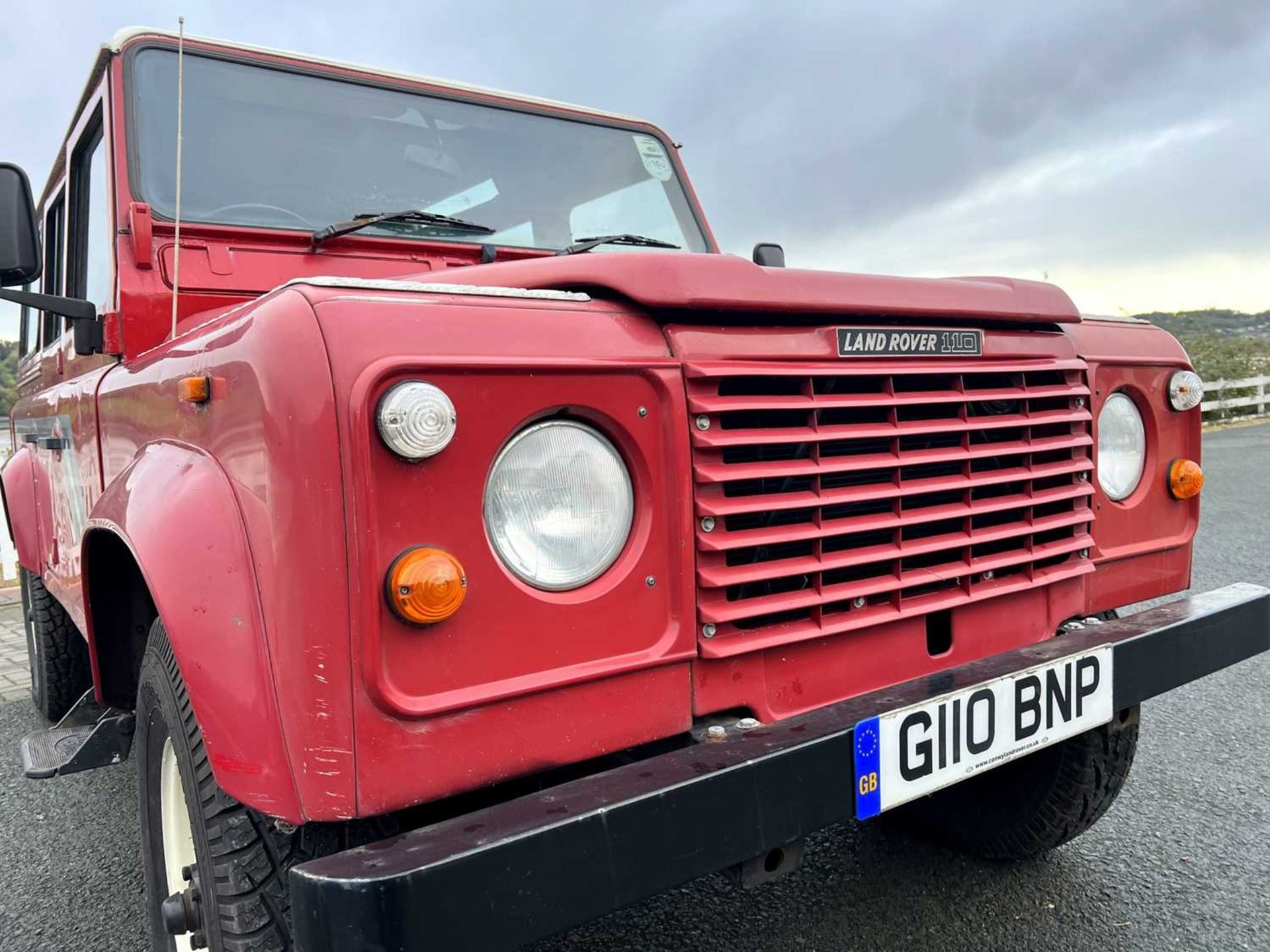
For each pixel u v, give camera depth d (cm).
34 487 373
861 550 177
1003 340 202
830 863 279
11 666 551
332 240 256
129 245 235
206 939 155
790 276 169
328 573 124
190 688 140
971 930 242
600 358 146
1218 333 2405
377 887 112
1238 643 216
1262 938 235
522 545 140
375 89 288
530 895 122
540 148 314
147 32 256
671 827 134
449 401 128
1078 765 245
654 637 153
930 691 171
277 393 127
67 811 341
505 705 137
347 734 125
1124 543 229
